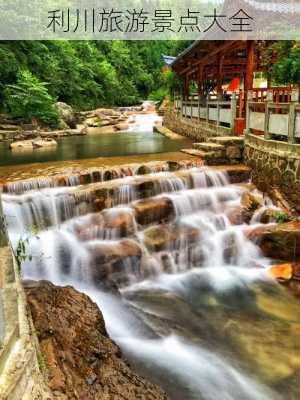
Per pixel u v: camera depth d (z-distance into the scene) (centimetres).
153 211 864
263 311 679
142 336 589
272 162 999
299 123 912
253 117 1123
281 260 830
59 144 1795
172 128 2459
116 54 5281
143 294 726
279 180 981
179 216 909
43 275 725
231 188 1019
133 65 5628
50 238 776
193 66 2180
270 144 1009
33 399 287
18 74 2441
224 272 821
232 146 1166
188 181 993
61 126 2488
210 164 1141
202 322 643
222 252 853
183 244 827
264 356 566
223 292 740
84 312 499
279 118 980
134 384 431
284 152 959
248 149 1133
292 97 959
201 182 1013
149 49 6216
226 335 611
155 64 6266
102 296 695
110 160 1169
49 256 734
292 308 688
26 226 791
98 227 793
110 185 888
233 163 1166
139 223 845
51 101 2483
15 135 2047
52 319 450
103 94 4244
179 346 575
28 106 2342
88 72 3906
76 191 842
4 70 2438
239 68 2328
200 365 539
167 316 653
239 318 657
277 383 517
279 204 962
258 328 631
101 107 4044
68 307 495
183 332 612
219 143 1173
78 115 2977
